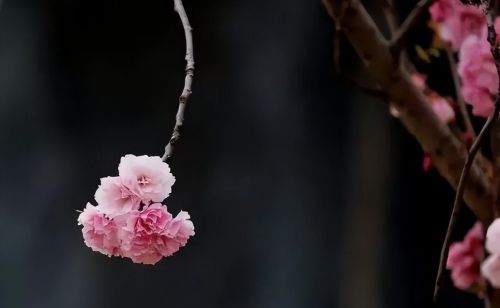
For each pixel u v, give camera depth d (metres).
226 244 9.84
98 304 9.59
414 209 10.14
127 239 3.31
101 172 9.70
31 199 9.62
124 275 9.68
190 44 3.33
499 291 3.53
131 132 9.76
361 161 10.23
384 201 10.11
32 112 9.63
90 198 9.67
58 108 9.68
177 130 3.31
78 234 9.62
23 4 9.59
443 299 9.57
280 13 9.98
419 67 5.76
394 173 10.17
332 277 10.02
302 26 10.07
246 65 9.94
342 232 10.12
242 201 9.89
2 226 9.53
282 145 10.02
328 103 10.23
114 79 9.75
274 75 9.99
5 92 9.59
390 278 10.05
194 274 9.78
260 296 9.82
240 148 9.93
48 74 9.66
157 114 9.79
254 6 9.93
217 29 9.84
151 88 9.77
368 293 9.99
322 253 10.04
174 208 9.78
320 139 10.19
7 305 9.48
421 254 10.09
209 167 9.86
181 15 3.35
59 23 9.65
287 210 9.99
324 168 10.16
